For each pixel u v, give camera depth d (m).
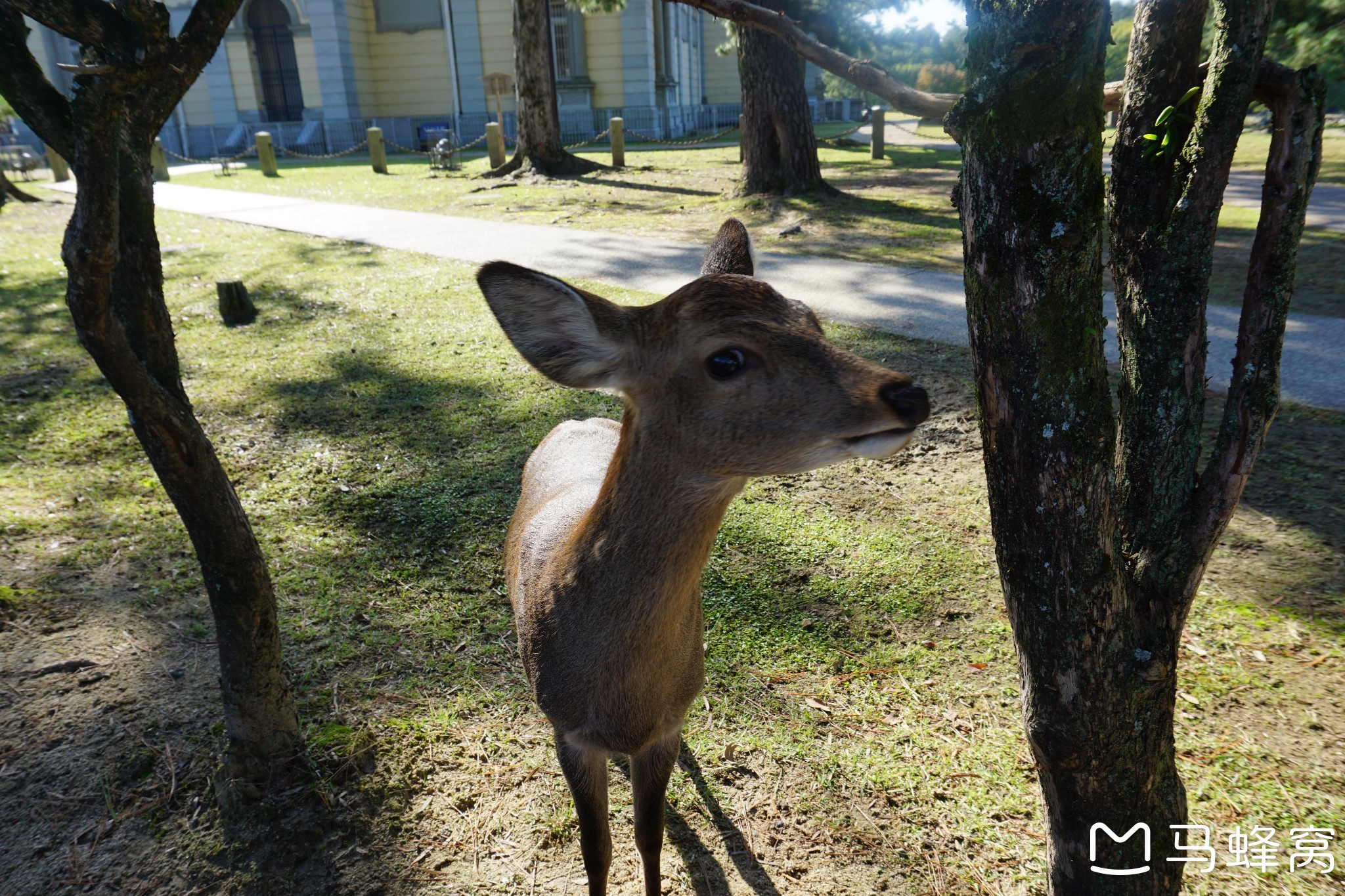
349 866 2.78
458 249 11.19
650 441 2.14
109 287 2.21
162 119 2.44
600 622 2.26
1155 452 2.02
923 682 3.53
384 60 31.31
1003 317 1.76
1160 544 2.01
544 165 19.64
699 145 29.88
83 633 3.79
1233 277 8.60
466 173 21.64
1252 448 1.89
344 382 6.69
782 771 3.14
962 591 4.06
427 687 3.52
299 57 29.80
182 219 14.45
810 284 8.89
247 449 5.59
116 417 6.09
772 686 3.53
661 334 2.11
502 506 4.87
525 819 2.96
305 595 4.09
